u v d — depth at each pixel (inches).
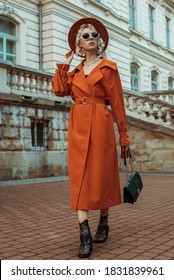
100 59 152.1
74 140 141.2
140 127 558.6
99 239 149.9
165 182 411.8
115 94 146.5
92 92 144.3
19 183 402.3
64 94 152.7
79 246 145.6
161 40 1120.2
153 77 1088.2
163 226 184.1
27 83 472.4
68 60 152.0
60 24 677.3
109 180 141.6
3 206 253.3
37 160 474.6
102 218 153.3
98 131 140.5
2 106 434.3
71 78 150.9
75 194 136.3
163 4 1135.0
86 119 141.3
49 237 162.2
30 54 653.9
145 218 207.2
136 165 562.3
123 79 875.4
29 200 280.4
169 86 1179.3
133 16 995.9
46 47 665.6
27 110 468.1
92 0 755.4
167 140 541.3
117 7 870.4
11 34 636.7
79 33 150.0
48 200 280.8
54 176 498.3
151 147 553.3
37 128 491.5
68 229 179.5
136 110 576.7
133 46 960.3
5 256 132.6
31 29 658.8
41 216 215.9
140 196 304.0
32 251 138.9
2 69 434.6
